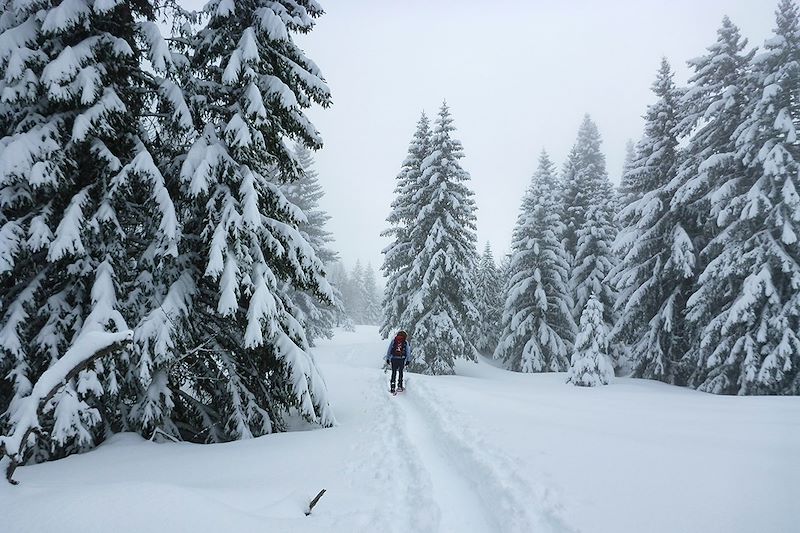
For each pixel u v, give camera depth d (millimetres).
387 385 12953
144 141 7484
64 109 6648
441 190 22344
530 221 27578
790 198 13859
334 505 4102
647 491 3691
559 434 5887
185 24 7992
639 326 19984
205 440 7930
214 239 6969
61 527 2596
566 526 3297
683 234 17625
